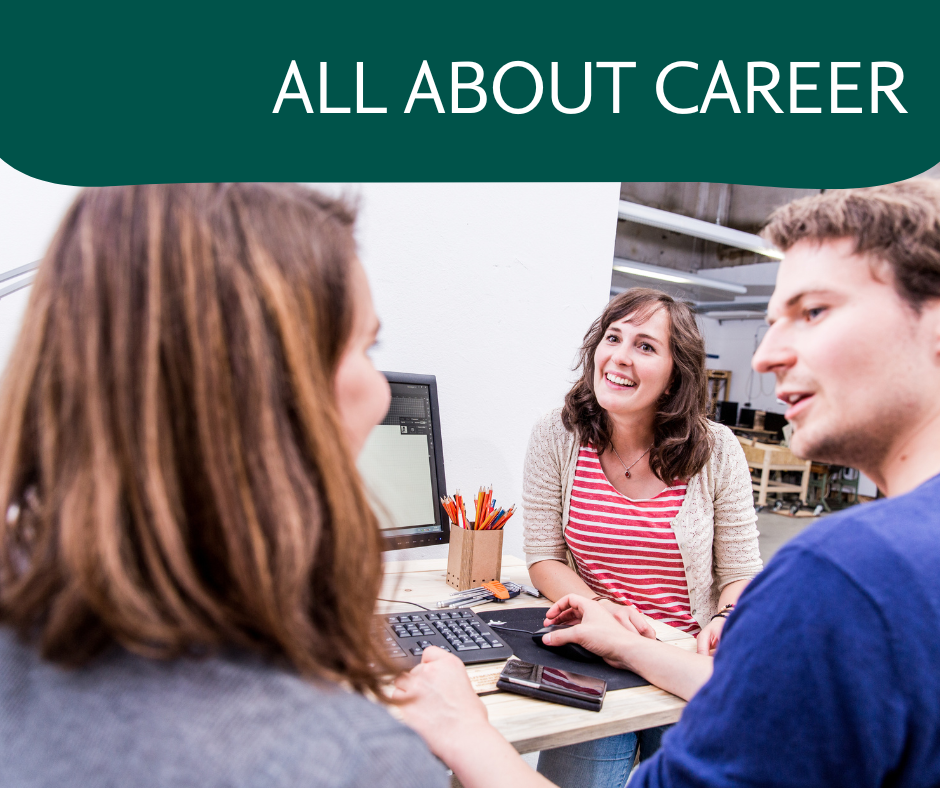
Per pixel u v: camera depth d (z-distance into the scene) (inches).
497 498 62.7
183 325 11.0
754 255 211.9
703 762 16.3
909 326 17.1
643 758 45.8
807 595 15.1
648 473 51.4
